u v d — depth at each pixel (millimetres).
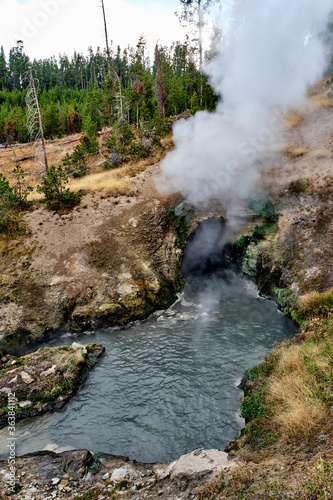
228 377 10461
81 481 6859
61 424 9195
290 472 5324
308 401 6727
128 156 24719
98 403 9898
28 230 17031
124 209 18109
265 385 8500
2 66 73875
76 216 17938
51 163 31641
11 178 27016
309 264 14008
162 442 8250
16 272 15156
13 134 43031
